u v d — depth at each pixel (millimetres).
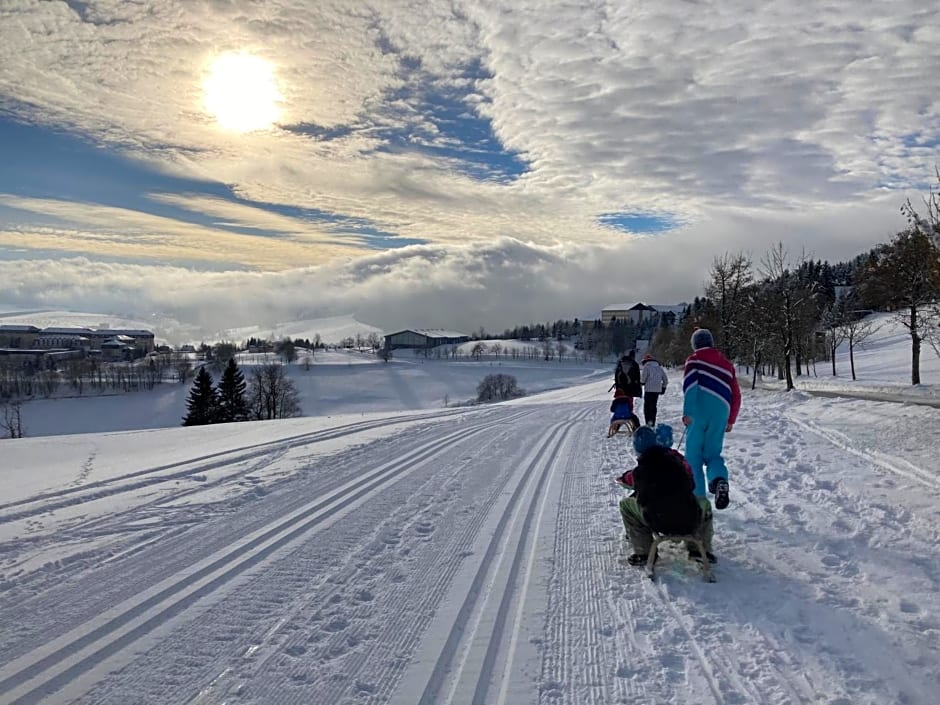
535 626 4371
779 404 17344
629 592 4906
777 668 3748
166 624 4422
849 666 3740
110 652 4035
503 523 6777
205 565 5547
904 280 32906
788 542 5852
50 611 4629
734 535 6141
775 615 4402
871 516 6352
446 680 3717
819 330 56969
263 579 5227
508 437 13250
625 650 4023
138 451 12477
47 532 6465
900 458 8617
